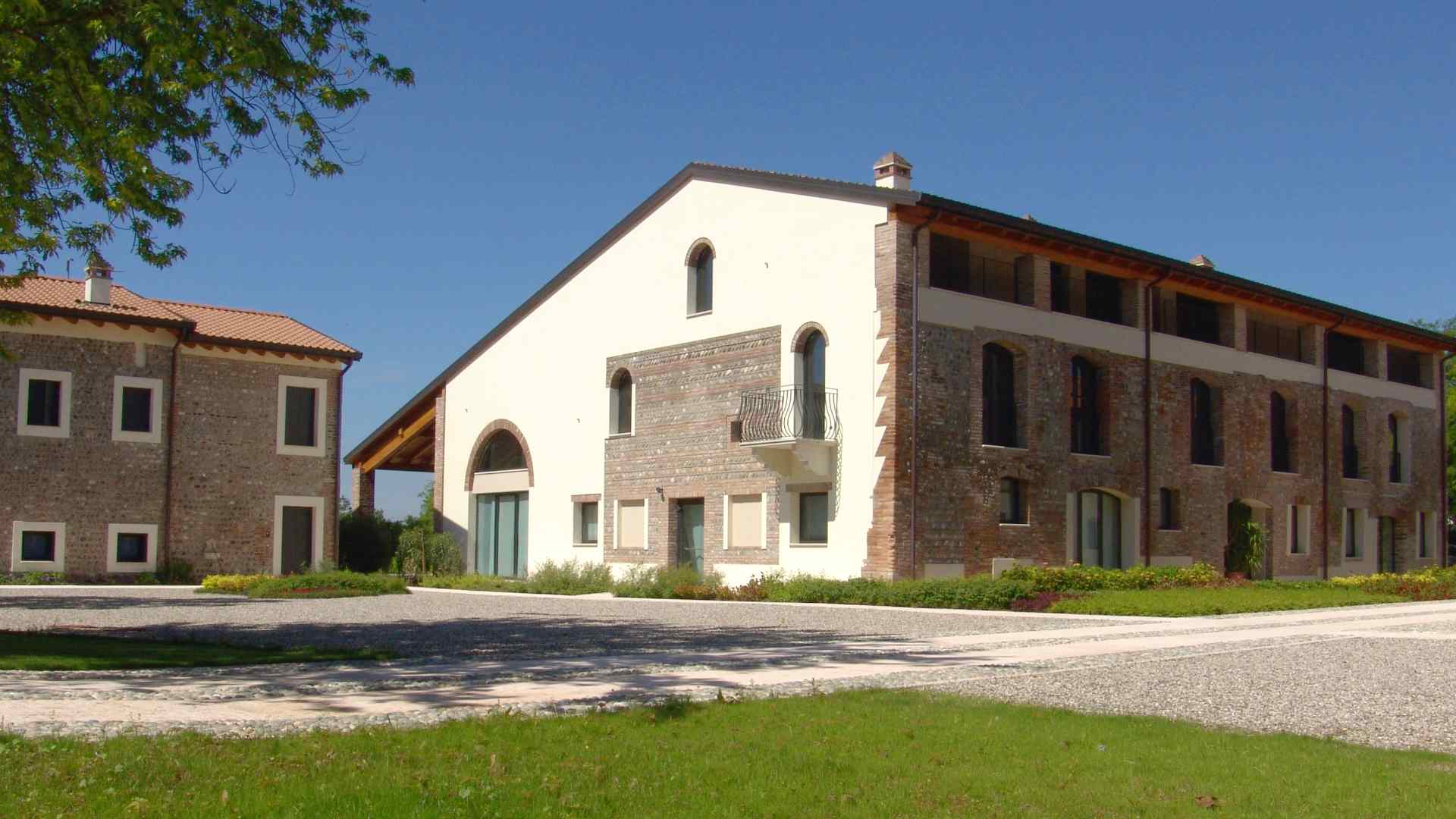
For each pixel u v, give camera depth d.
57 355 31.30
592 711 9.25
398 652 13.80
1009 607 21.77
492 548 35.16
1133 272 29.03
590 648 14.49
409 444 39.56
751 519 27.27
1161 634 16.69
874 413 24.52
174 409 32.88
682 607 23.06
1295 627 18.05
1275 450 34.03
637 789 6.72
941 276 25.92
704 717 8.96
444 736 8.05
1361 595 25.50
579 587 29.03
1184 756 7.79
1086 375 28.52
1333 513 34.88
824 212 26.02
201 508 33.19
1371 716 9.71
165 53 11.96
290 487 34.69
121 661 12.35
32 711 9.02
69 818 5.89
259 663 12.48
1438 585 27.23
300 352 34.72
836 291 25.58
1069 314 27.81
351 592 27.53
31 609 21.64
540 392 33.69
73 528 31.20
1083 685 11.30
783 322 26.70
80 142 12.66
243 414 34.09
